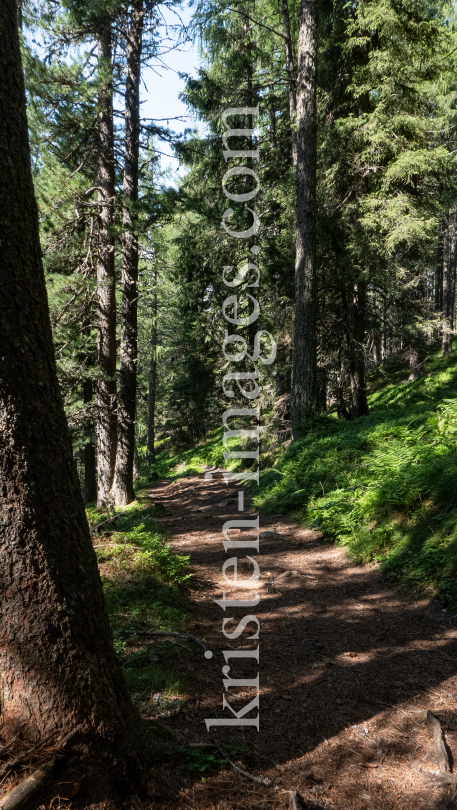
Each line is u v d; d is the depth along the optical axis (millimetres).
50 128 12648
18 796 2104
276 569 6875
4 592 2277
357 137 13938
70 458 2479
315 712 3492
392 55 13102
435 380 22422
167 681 3656
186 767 2779
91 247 13914
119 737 2465
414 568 5621
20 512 2242
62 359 13008
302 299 13352
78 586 2395
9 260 2221
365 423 12250
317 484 9758
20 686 2314
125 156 13742
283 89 17875
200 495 16656
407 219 12906
